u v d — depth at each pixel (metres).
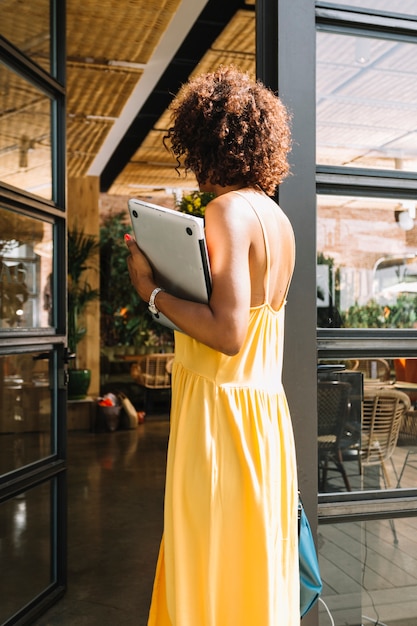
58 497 2.90
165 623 1.52
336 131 2.21
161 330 10.27
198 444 1.37
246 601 1.35
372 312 2.24
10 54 2.48
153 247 1.39
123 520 4.05
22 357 2.60
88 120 6.35
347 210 2.22
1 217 2.47
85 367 8.27
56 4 2.90
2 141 2.47
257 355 1.42
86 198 8.46
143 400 9.24
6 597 2.46
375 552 2.21
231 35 4.59
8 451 2.49
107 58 4.91
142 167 8.52
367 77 2.24
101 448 6.40
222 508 1.35
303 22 2.13
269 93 1.51
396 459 2.25
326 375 2.18
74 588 3.01
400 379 2.25
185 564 1.36
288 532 1.47
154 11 4.11
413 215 2.28
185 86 1.52
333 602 2.18
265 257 1.40
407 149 2.27
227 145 1.43
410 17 2.24
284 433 1.48
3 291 2.49
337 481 2.19
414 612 2.23
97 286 8.38
